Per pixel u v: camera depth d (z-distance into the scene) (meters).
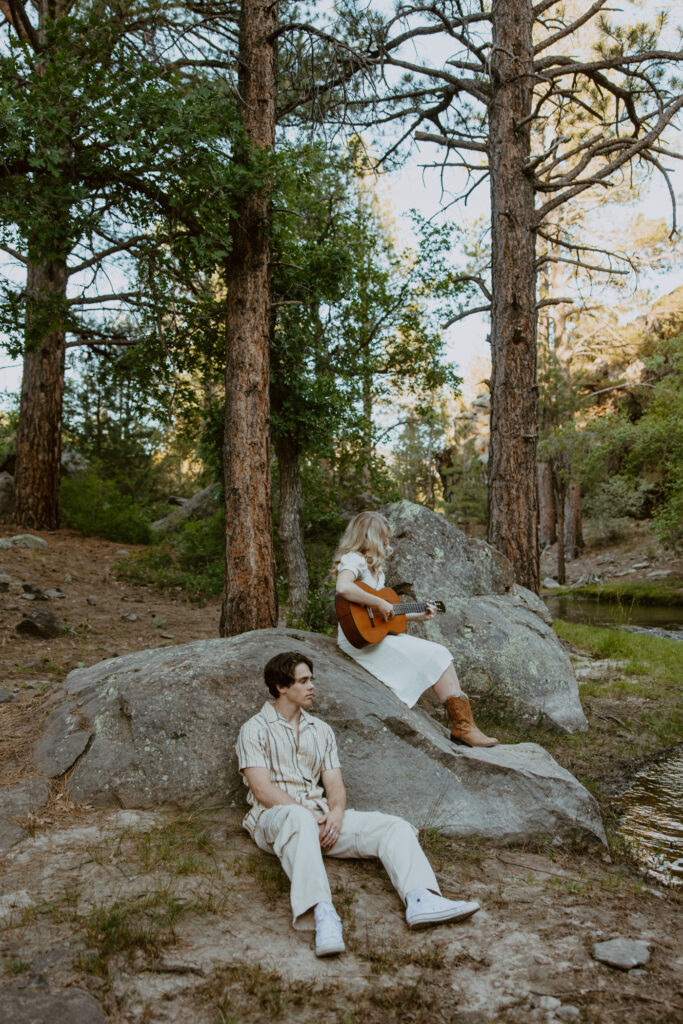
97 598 11.72
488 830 4.19
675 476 24.17
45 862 3.38
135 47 7.95
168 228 7.93
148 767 4.06
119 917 2.91
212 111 7.13
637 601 23.47
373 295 13.74
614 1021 2.53
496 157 11.80
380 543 4.84
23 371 16.19
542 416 29.20
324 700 4.30
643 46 11.51
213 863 3.49
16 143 6.42
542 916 3.30
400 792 4.18
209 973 2.69
